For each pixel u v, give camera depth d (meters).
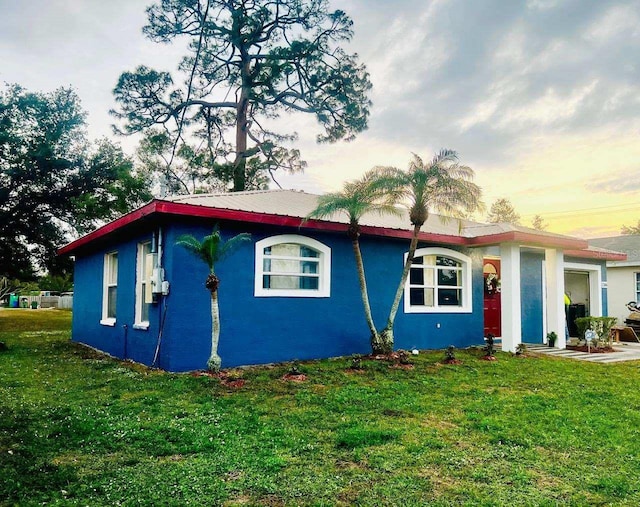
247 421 5.34
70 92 25.78
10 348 11.89
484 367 9.14
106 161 26.17
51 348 12.11
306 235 9.84
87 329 13.10
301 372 8.09
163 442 4.62
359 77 27.38
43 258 26.66
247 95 27.42
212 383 7.18
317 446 4.57
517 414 5.83
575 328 16.12
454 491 3.63
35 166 23.95
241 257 8.98
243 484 3.70
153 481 3.73
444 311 12.08
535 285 14.11
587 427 5.33
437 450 4.52
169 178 27.14
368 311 9.69
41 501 3.37
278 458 4.23
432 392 6.95
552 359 10.63
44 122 25.25
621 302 20.16
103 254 12.16
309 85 27.66
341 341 10.20
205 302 8.55
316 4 26.56
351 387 7.13
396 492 3.59
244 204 9.70
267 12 27.14
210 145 30.16
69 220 25.95
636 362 10.64
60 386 7.07
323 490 3.62
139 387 6.94
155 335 8.76
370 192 9.12
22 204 24.62
